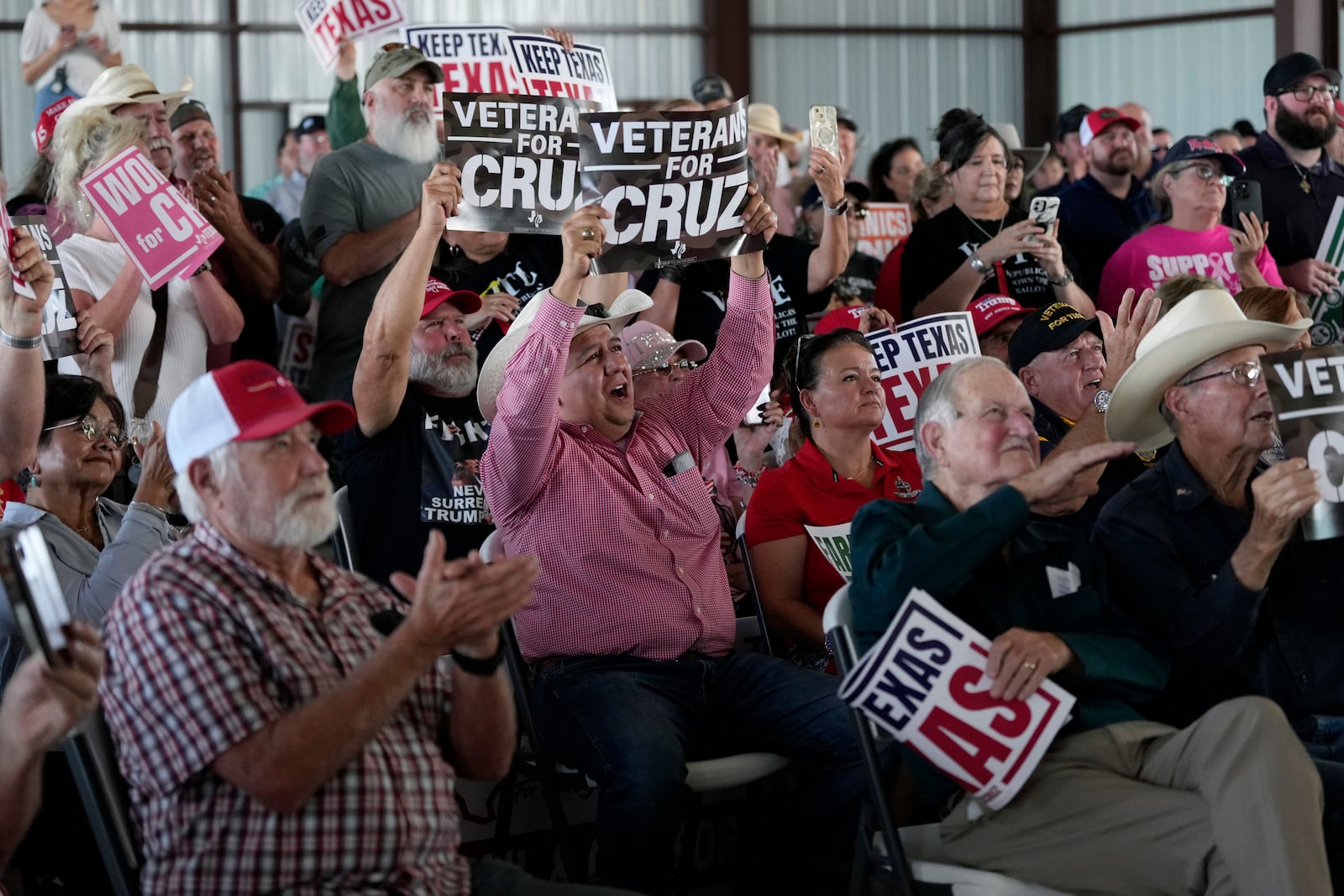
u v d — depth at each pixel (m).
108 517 3.80
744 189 4.07
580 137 3.99
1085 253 6.96
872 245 7.25
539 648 3.71
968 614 3.16
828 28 16.02
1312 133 6.39
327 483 2.62
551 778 3.52
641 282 5.50
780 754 3.66
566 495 3.71
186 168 5.95
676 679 3.66
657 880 3.32
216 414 2.57
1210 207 5.92
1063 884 2.97
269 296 5.43
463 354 4.27
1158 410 3.55
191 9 13.62
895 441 4.54
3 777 2.42
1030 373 4.41
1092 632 3.22
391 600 2.83
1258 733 2.83
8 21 12.64
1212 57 15.42
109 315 4.66
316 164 5.51
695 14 15.54
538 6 14.81
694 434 4.08
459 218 4.23
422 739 2.65
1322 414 3.32
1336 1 13.54
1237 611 3.18
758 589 4.04
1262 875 2.75
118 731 2.44
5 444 3.58
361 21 6.57
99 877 3.41
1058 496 3.34
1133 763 3.05
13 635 3.37
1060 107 16.77
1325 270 6.23
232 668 2.40
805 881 3.60
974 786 2.96
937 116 16.50
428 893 2.54
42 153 5.41
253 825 2.40
